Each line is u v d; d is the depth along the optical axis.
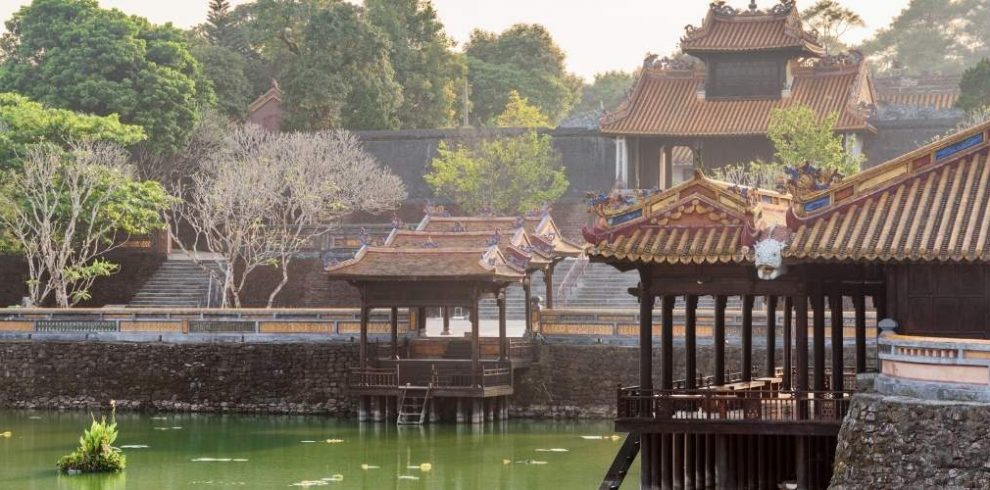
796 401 48.66
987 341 42.28
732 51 122.06
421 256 78.19
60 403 86.69
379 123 150.12
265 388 84.38
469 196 124.31
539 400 82.19
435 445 71.75
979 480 41.34
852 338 74.94
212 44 188.50
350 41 149.12
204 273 110.56
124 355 86.19
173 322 86.06
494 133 130.25
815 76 124.62
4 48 138.25
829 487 44.41
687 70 126.12
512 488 60.12
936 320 46.97
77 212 99.69
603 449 70.44
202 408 84.88
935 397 42.78
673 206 49.59
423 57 170.12
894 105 134.75
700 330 78.38
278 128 149.75
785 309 58.66
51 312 87.56
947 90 147.62
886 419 43.12
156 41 131.38
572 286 101.50
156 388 85.62
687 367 53.00
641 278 50.91
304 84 145.75
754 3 124.38
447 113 174.62
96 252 109.06
